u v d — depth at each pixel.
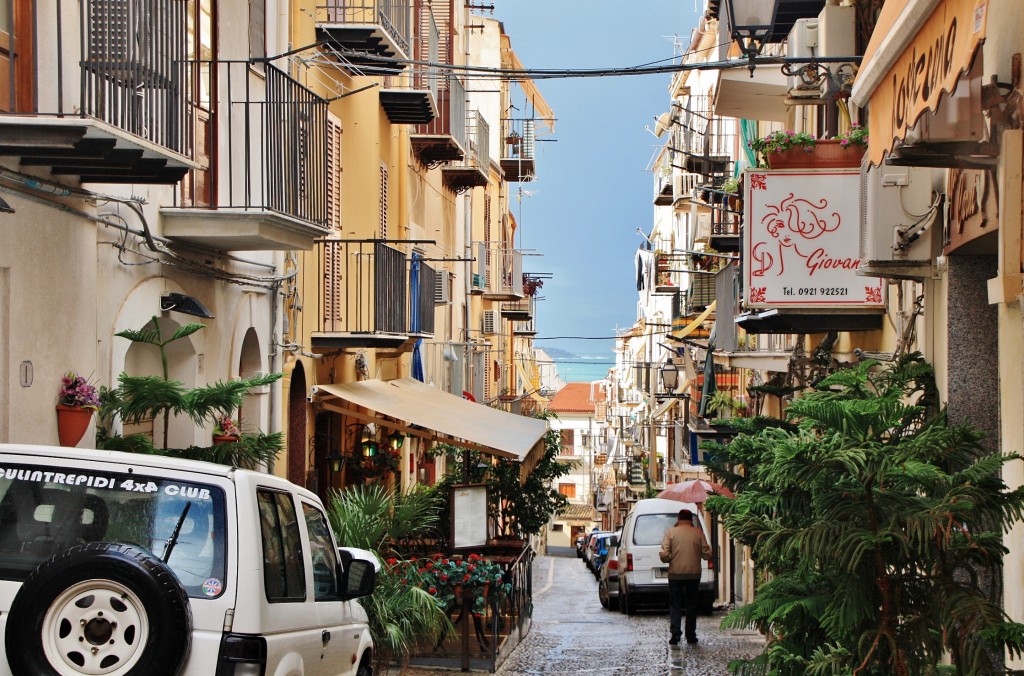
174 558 6.57
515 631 18.81
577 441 116.19
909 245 11.47
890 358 12.82
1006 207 7.27
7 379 9.40
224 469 6.83
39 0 9.78
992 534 7.14
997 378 10.69
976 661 6.76
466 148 35.81
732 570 30.67
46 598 5.84
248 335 16.20
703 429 27.36
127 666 5.86
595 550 43.34
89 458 6.77
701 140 40.41
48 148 8.95
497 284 50.72
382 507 15.12
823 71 15.38
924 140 8.81
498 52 51.94
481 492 20.53
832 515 7.28
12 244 9.45
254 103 14.01
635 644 18.94
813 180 14.23
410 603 13.88
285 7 17.42
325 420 20.80
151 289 12.49
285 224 13.79
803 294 14.22
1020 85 7.21
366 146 23.64
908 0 6.65
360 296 19.83
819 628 7.89
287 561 7.58
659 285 52.06
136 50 10.53
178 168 10.63
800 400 7.86
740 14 12.68
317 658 7.98
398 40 21.55
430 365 32.97
